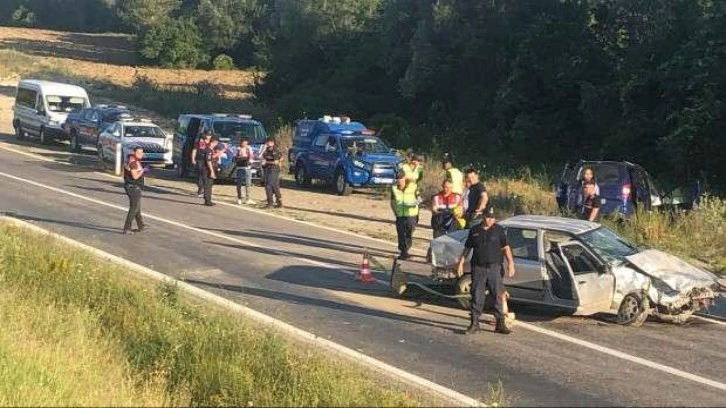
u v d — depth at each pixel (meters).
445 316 11.70
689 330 11.45
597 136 33.38
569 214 18.72
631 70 30.36
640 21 31.86
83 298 10.61
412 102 43.59
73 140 35.09
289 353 8.52
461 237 12.62
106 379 8.11
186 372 8.27
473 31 37.16
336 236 18.48
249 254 15.67
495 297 10.85
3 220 16.42
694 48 27.86
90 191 23.62
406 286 12.67
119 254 14.93
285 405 7.40
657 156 29.36
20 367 8.14
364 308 11.97
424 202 24.52
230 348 8.59
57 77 63.66
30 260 12.20
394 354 9.68
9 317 9.73
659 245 17.16
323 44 49.34
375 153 26.58
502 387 8.56
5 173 26.72
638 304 11.46
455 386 8.55
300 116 43.91
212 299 11.75
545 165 32.47
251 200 24.08
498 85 37.84
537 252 11.77
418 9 41.81
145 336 9.18
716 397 8.49
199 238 17.12
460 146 36.81
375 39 47.81
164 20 82.69
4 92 56.28
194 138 28.25
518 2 36.41
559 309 11.61
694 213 19.05
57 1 106.62
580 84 32.03
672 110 28.41
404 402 7.53
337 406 7.29
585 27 33.22
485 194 14.34
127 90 57.41
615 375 9.15
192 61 82.44
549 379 8.91
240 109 48.19
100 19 106.62
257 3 85.19
